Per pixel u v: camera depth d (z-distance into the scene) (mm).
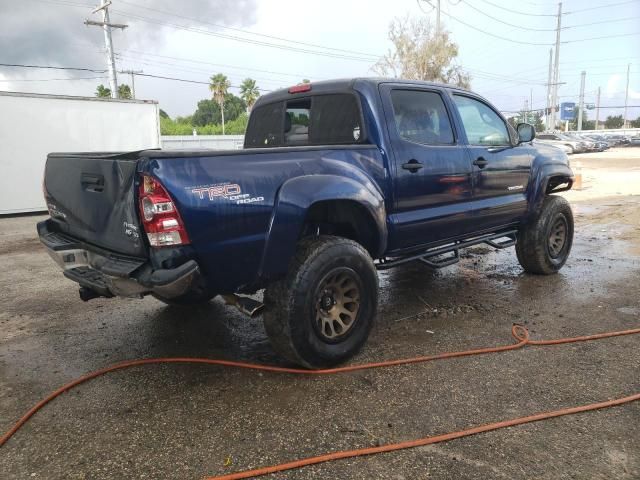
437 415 3000
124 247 3168
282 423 2959
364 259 3688
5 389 3469
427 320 4613
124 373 3664
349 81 4184
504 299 5184
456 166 4582
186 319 4805
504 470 2504
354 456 2633
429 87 4555
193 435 2857
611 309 4785
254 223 3158
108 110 14719
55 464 2633
